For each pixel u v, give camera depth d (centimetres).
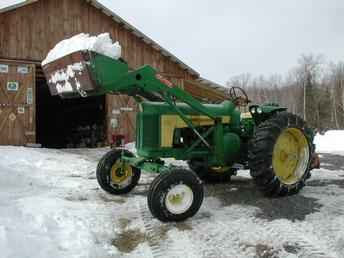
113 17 1169
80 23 1138
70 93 405
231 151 475
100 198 456
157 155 428
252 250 299
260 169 434
